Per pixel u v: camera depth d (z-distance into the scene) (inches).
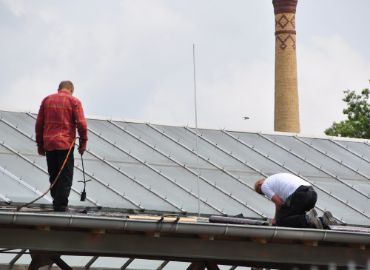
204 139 1844.2
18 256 1673.2
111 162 1660.9
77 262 1712.6
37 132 1362.0
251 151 1856.5
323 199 1742.1
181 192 1612.9
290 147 1916.8
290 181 1342.3
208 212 1568.7
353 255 1381.6
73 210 1396.4
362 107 4047.7
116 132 1776.6
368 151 1993.1
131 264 1727.4
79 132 1342.3
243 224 1295.5
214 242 1312.7
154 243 1285.7
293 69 3907.5
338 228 1370.6
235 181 1706.4
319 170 1857.8
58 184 1326.3
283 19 3907.5
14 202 1429.6
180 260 1385.3
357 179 1859.0
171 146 1780.3
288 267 1427.2
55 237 1245.1
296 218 1330.0
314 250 1362.0
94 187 1556.3
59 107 1336.1
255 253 1332.4
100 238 1262.3
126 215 1316.4
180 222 1255.5
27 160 1584.6
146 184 1609.3
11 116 1738.4
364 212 1723.7
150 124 1839.3
